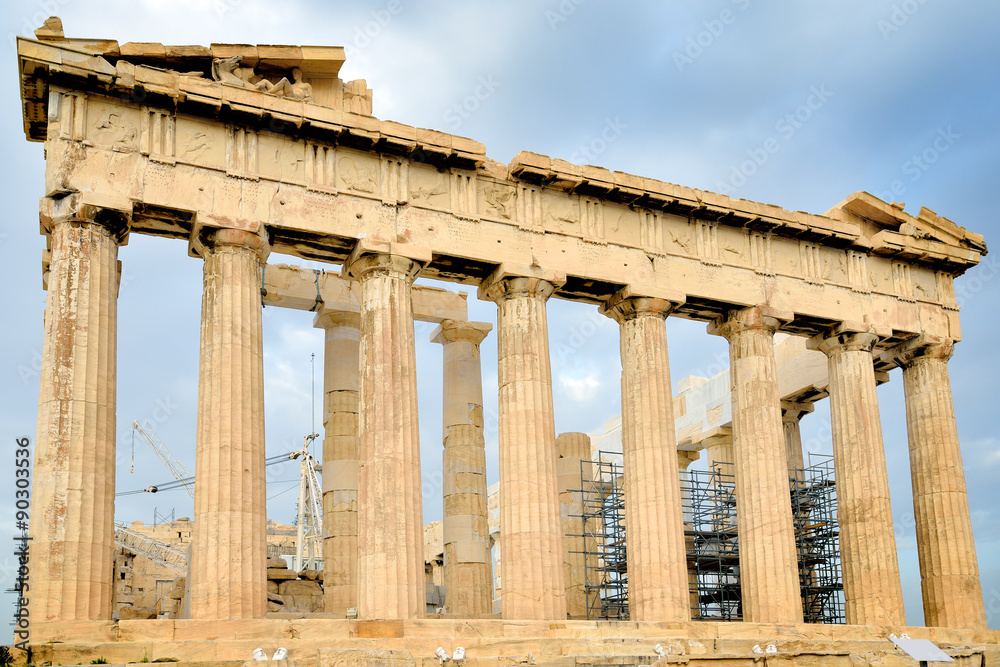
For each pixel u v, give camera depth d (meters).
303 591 43.56
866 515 39.38
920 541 42.00
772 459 37.84
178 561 60.19
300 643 27.50
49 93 29.67
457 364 44.69
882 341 43.19
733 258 39.50
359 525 31.42
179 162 30.86
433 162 34.78
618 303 37.47
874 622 38.25
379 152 34.00
